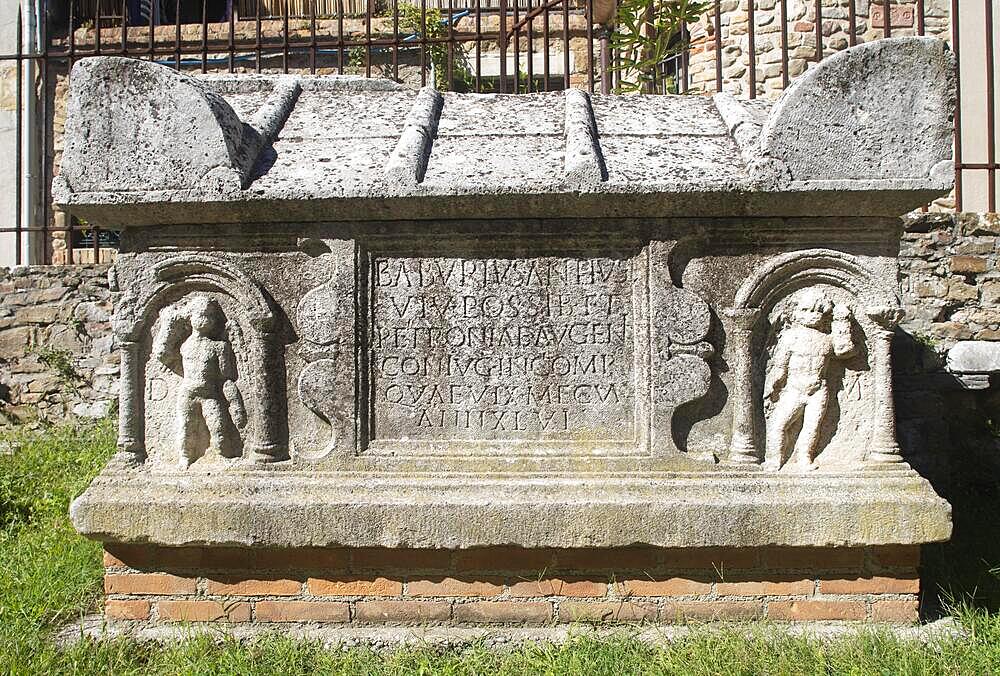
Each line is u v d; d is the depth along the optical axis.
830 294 3.32
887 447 3.28
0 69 8.23
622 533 3.17
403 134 3.39
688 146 3.36
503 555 3.28
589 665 2.96
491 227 3.27
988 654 2.96
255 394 3.32
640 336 3.29
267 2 9.57
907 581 3.27
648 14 7.19
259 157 3.33
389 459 3.31
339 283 3.28
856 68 3.10
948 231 5.05
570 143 3.27
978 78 7.68
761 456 3.33
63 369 5.75
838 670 2.92
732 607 3.29
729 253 3.28
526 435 3.33
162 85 3.14
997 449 4.84
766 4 8.30
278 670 2.98
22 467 4.82
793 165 3.10
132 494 3.26
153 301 3.35
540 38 9.50
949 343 4.96
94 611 3.46
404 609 3.30
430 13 9.22
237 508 3.20
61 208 3.32
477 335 3.32
